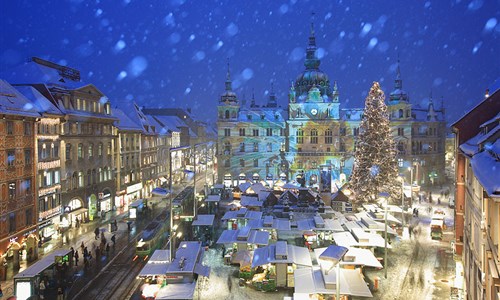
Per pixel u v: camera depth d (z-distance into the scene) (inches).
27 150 1855.3
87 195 2539.4
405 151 4020.7
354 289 1159.0
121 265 1691.7
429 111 4237.2
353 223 2022.6
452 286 1439.5
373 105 2753.4
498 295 641.6
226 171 4259.4
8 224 1695.4
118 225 2409.0
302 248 1571.1
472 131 1478.8
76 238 2102.6
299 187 3186.5
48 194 2069.4
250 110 4338.1
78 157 2454.5
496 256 727.1
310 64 4640.8
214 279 1544.0
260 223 2066.9
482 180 684.7
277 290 1438.2
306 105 4180.6
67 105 2399.1
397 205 2775.6
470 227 1176.2
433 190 3809.1
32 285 1275.8
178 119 5610.2
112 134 2923.2
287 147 4247.0
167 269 1289.4
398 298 1354.6
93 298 1359.5
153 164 3895.2
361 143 2780.5
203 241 2028.8
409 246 1961.1
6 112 1679.4
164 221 2317.9
